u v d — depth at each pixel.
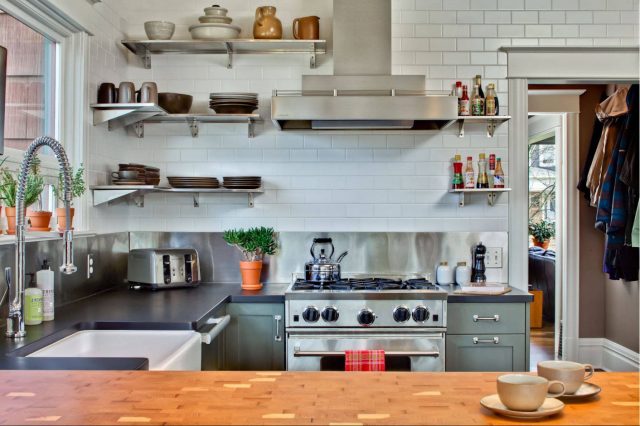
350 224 4.26
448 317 3.61
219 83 4.27
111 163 3.98
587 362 5.73
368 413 1.27
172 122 4.26
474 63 4.26
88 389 1.44
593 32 4.28
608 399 1.38
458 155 4.18
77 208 3.53
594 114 5.68
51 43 3.41
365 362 2.45
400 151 4.26
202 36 4.00
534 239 8.45
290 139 4.27
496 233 4.23
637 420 1.24
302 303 3.50
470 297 3.61
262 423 1.21
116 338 2.67
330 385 1.48
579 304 5.75
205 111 4.27
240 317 3.62
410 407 1.31
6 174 2.74
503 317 3.62
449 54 4.26
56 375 1.58
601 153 5.24
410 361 3.49
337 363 3.53
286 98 3.67
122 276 4.14
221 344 3.50
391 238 4.23
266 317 3.62
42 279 2.70
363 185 4.26
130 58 4.27
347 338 3.48
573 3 4.27
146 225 4.28
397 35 4.27
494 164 4.11
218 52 4.23
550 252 8.05
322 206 4.26
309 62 4.26
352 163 4.26
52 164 3.32
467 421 1.23
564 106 5.67
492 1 4.27
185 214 4.28
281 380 1.53
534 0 4.27
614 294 5.54
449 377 1.57
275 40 3.99
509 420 1.24
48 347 2.36
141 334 2.67
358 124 3.98
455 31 4.27
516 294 3.66
